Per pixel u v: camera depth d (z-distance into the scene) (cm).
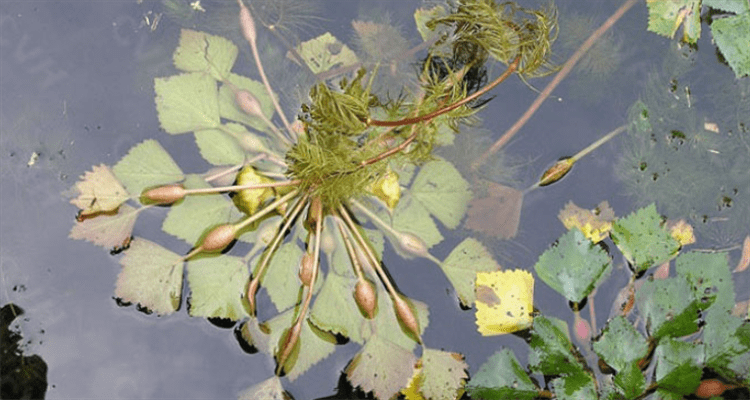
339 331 98
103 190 100
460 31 105
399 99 105
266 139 103
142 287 99
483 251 102
